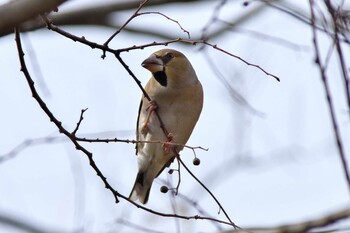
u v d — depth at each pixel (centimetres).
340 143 573
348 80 591
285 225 837
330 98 582
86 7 1130
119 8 1128
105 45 630
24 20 449
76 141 677
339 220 796
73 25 1146
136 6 1123
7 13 444
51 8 449
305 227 816
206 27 878
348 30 650
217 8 875
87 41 625
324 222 804
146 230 901
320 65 595
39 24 723
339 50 599
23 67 628
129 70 664
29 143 852
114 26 1157
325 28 652
